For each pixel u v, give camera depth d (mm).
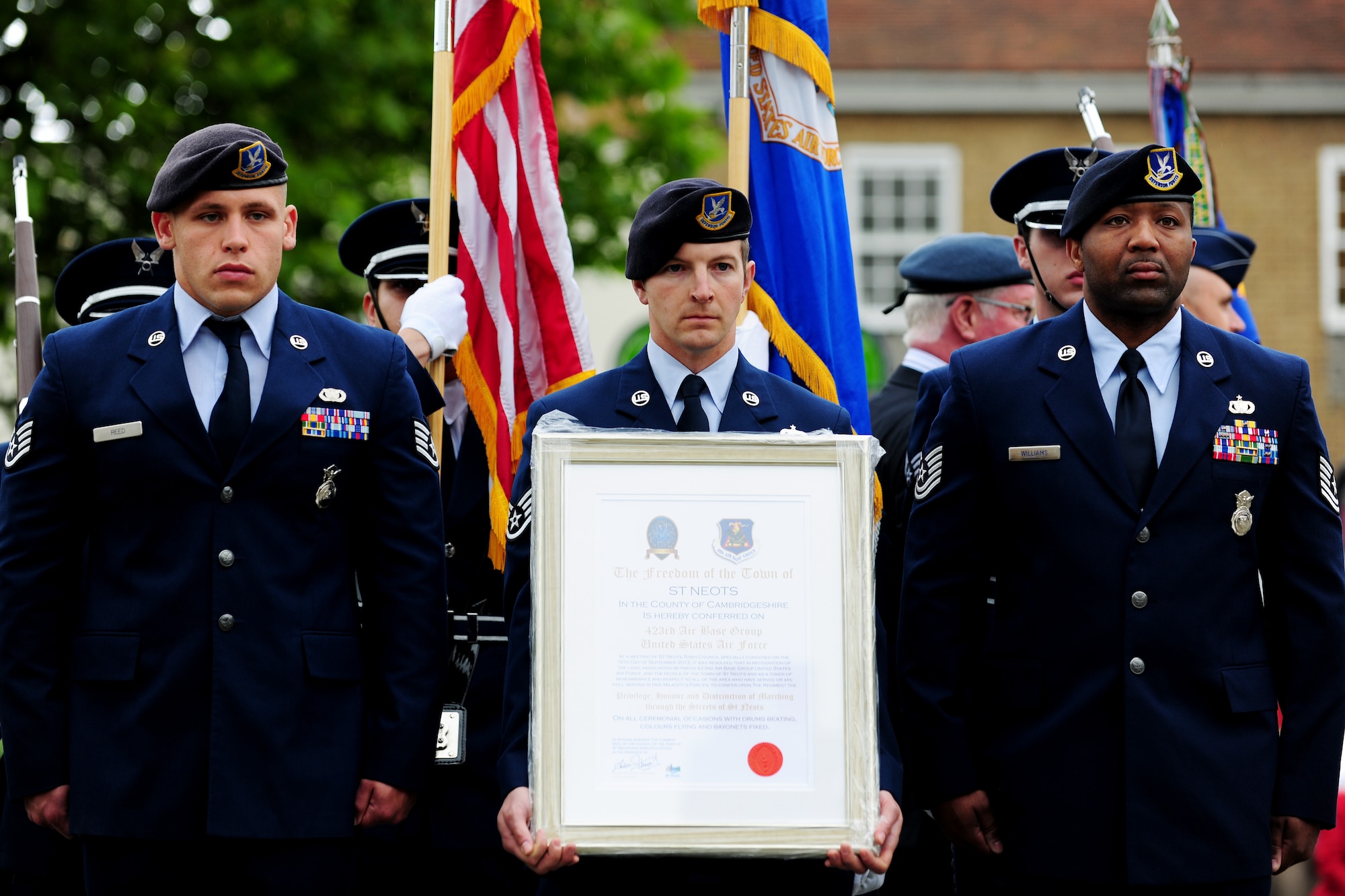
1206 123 48406
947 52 49062
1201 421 9188
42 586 8922
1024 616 9258
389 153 31641
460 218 12148
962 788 9219
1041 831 9031
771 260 11953
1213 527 9109
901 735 10453
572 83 34250
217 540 8883
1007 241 13688
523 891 10859
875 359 36594
